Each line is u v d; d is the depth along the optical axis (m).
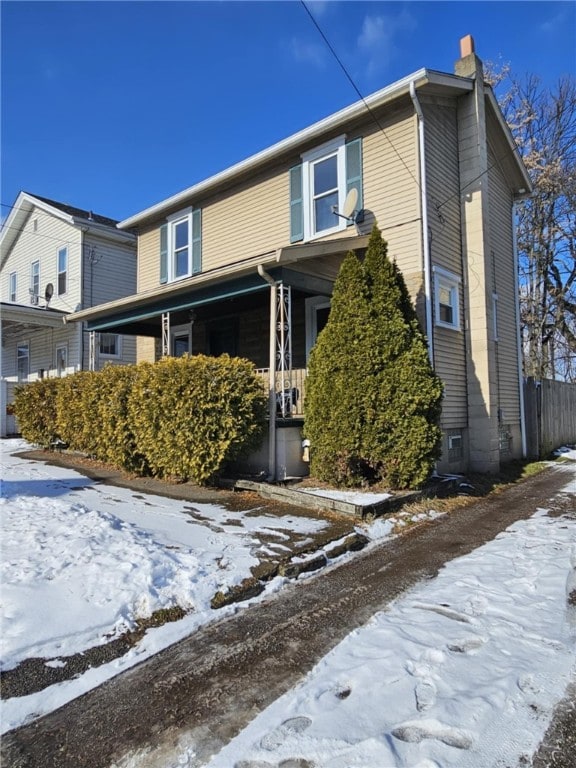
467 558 4.63
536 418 12.51
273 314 7.87
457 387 9.39
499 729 2.18
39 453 11.48
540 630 3.14
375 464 6.95
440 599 3.64
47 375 18.42
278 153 10.63
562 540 5.16
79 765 2.02
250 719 2.29
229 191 12.08
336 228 9.84
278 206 11.02
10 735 2.20
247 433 7.18
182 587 3.63
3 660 2.70
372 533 5.34
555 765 1.98
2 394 15.09
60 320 16.39
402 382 6.81
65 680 2.61
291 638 3.10
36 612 3.14
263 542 4.75
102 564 3.81
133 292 18.55
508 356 11.68
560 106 18.95
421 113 8.67
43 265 18.91
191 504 6.30
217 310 12.02
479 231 9.64
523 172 12.14
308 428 7.42
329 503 6.02
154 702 2.44
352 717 2.28
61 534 4.51
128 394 8.38
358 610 3.50
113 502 6.34
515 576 4.09
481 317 9.56
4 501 5.89
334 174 10.00
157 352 14.72
